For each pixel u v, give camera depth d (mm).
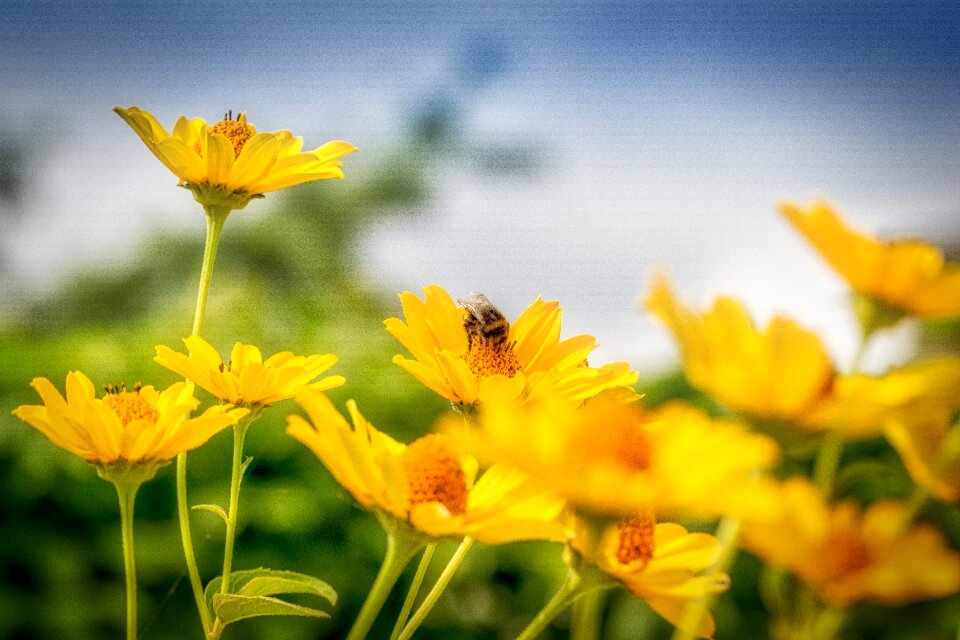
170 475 1144
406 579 1147
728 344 597
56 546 1100
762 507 573
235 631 1088
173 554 1100
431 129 3410
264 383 702
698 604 603
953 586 604
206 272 730
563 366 745
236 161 729
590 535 598
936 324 677
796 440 595
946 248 688
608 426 586
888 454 1001
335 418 616
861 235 617
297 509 1101
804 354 589
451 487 625
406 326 708
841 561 608
